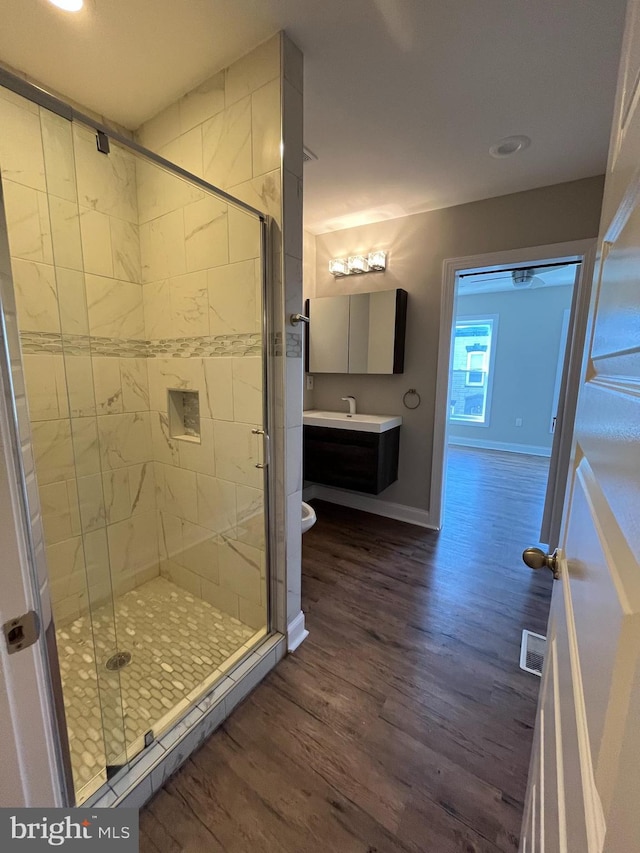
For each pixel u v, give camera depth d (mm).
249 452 1708
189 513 2012
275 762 1241
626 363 385
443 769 1221
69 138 1497
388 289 3002
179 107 1662
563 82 1511
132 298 1938
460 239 2662
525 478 4281
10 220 1461
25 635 609
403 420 3086
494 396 5727
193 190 1651
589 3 1176
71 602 1713
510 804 1125
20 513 595
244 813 1103
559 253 2348
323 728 1357
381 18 1247
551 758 591
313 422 3090
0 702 582
